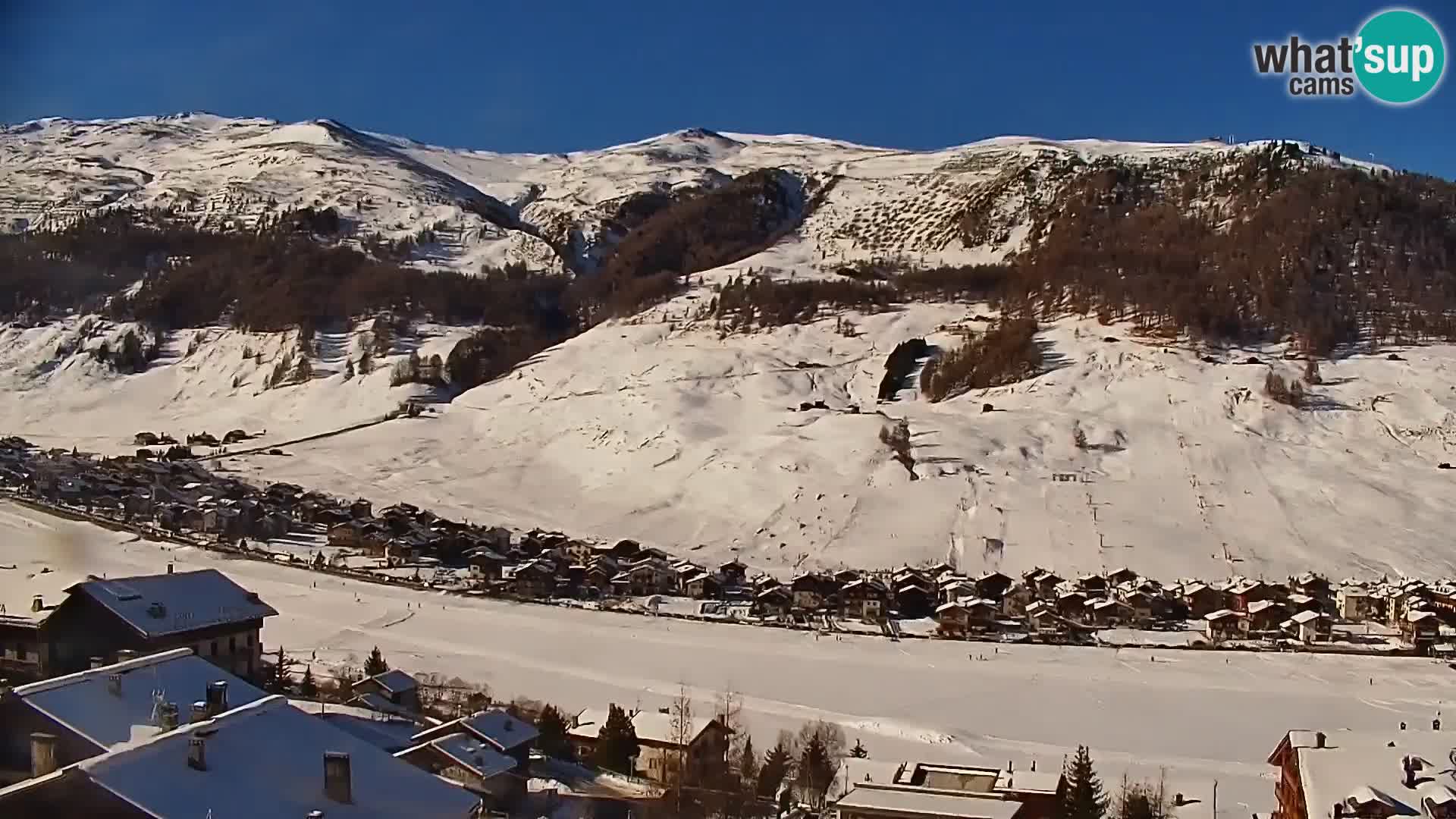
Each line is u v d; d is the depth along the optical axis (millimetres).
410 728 48531
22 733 31516
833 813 42906
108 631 51844
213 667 37312
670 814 44250
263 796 28281
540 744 52344
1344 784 37531
